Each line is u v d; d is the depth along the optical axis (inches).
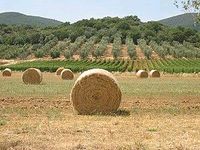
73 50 5000.0
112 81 785.6
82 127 605.6
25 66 3523.6
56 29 7426.2
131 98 1066.1
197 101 1002.7
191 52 4815.5
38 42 6338.6
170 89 1389.0
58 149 469.7
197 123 654.5
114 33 6648.6
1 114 742.5
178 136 544.4
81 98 784.3
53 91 1249.4
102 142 503.5
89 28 7185.0
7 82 1748.3
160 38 6491.1
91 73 788.0
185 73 3169.3
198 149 474.3
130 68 3479.3
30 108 837.2
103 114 767.1
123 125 629.9
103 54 5009.8
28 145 487.5
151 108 856.3
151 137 536.7
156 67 3513.8
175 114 768.9
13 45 6161.4
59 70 2719.0
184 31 6619.1
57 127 603.8
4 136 536.1
